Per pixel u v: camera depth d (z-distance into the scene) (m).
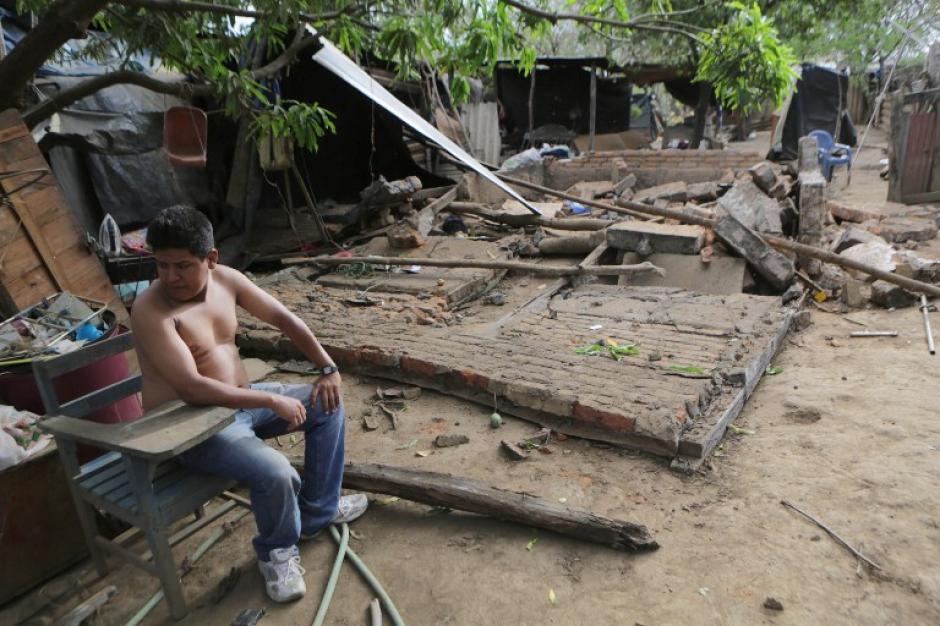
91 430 2.25
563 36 24.88
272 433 2.80
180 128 6.38
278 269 8.64
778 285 6.08
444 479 3.05
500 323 5.40
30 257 4.80
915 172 10.64
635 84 16.81
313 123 5.79
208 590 2.68
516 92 18.81
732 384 3.94
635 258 6.83
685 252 6.52
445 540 2.89
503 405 3.97
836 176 15.03
